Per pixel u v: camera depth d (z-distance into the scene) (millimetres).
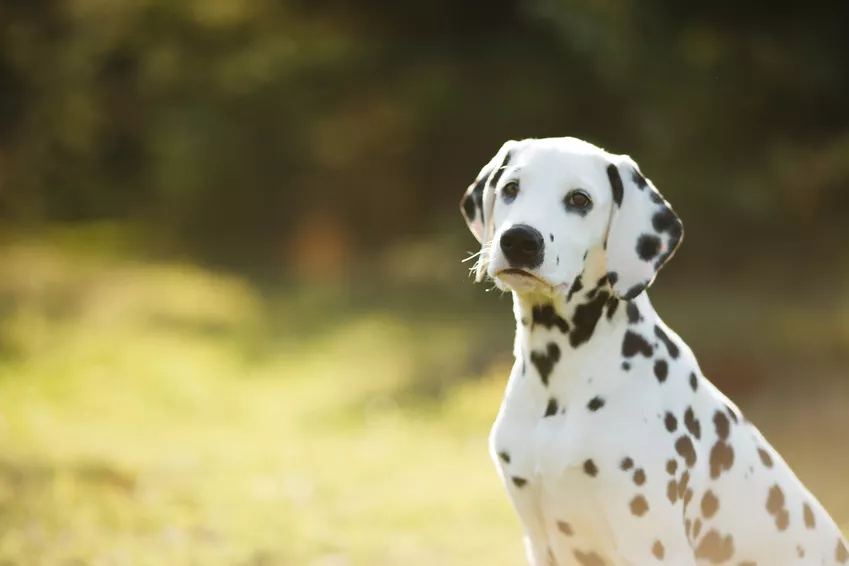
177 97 26766
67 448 10047
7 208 30984
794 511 4707
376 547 7617
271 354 18078
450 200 24266
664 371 4539
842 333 13930
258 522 8039
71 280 20922
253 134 25875
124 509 8016
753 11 16281
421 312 19766
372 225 26219
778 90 16438
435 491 9328
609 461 4348
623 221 4473
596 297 4488
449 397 13906
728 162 16844
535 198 4438
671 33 16422
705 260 17641
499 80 21094
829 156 16266
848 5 16172
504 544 7836
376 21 23203
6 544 7094
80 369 14242
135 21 25766
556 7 16906
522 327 4629
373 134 24828
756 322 14594
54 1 29531
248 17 24469
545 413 4523
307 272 24953
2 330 15422
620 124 19297
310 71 23766
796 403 11758
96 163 30578
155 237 28453
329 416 13812
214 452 10828
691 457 4457
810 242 17234
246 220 27578
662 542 4379
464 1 22094
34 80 30312
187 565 6965
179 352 16406
